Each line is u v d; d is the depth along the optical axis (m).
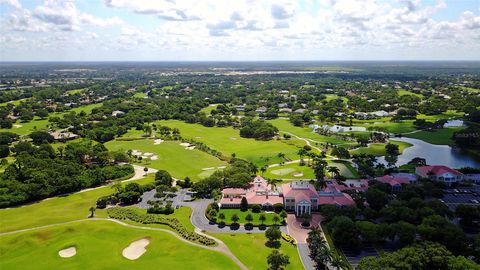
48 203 176.50
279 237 135.38
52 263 120.38
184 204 175.00
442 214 146.88
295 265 121.62
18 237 135.88
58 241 134.25
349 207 153.12
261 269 119.12
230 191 180.12
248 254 128.50
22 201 175.00
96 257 123.69
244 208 167.62
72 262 120.88
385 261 107.81
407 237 129.00
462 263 104.44
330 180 199.88
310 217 155.75
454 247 121.88
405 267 106.06
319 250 120.44
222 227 150.12
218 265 120.00
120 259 123.25
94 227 144.38
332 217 149.62
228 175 196.62
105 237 137.50
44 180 186.62
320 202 165.38
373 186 181.50
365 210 153.25
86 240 134.00
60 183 188.75
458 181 195.75
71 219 156.75
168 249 129.62
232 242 136.62
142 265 119.50
